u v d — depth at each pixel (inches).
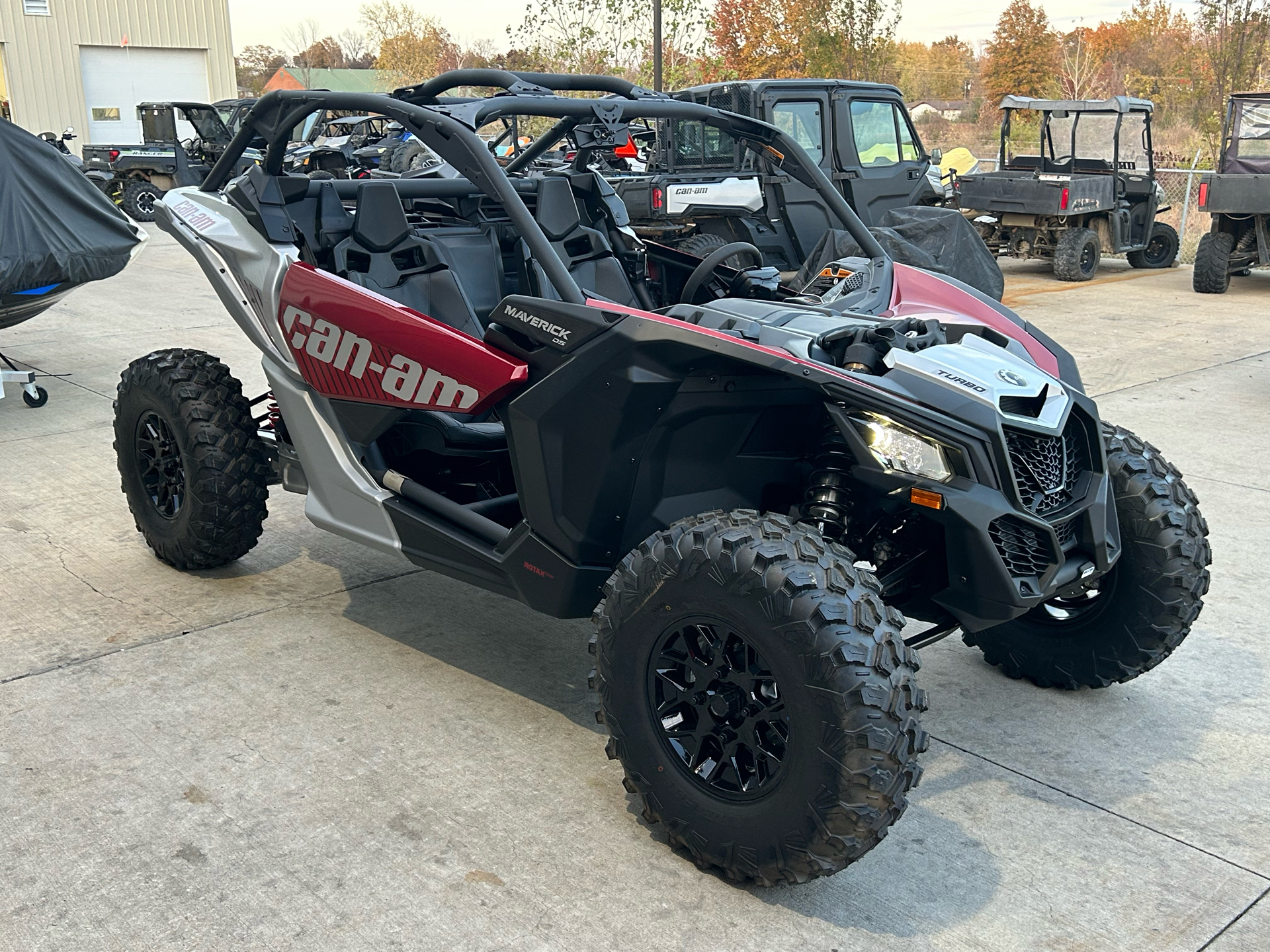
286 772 114.0
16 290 253.1
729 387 105.0
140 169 751.7
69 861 99.1
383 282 138.3
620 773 115.7
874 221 389.7
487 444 132.7
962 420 97.4
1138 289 465.1
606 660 100.0
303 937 90.0
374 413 129.7
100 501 197.0
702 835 96.3
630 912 94.0
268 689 131.4
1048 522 102.1
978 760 118.5
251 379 278.1
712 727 95.6
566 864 100.2
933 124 1888.5
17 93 1111.0
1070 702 131.6
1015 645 134.5
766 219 370.0
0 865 98.5
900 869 100.6
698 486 111.3
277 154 139.5
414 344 122.0
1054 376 117.1
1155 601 121.5
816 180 137.3
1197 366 306.2
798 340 105.4
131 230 278.2
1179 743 122.3
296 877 97.4
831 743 86.4
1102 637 126.6
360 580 165.0
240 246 141.6
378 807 108.3
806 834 89.3
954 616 109.7
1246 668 139.3
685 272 156.3
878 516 110.8
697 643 96.9
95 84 1158.3
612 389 105.0
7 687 130.6
